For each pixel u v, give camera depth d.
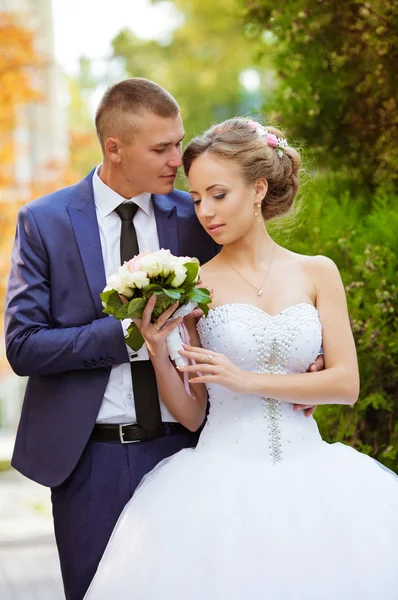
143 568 3.14
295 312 3.39
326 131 5.64
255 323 3.37
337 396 3.36
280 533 3.10
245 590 3.02
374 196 5.48
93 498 3.62
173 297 3.09
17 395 17.91
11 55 9.67
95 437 3.65
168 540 3.16
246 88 20.41
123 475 3.62
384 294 4.71
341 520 3.14
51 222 3.68
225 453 3.34
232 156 3.35
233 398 3.39
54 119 13.09
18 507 9.99
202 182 3.36
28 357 3.56
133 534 3.25
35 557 7.43
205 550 3.11
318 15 5.53
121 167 3.68
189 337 3.49
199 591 3.05
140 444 3.64
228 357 3.38
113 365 3.63
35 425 3.69
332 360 3.42
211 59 20.42
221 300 3.46
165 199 3.86
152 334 3.24
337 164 5.64
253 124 3.47
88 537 3.62
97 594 3.21
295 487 3.22
